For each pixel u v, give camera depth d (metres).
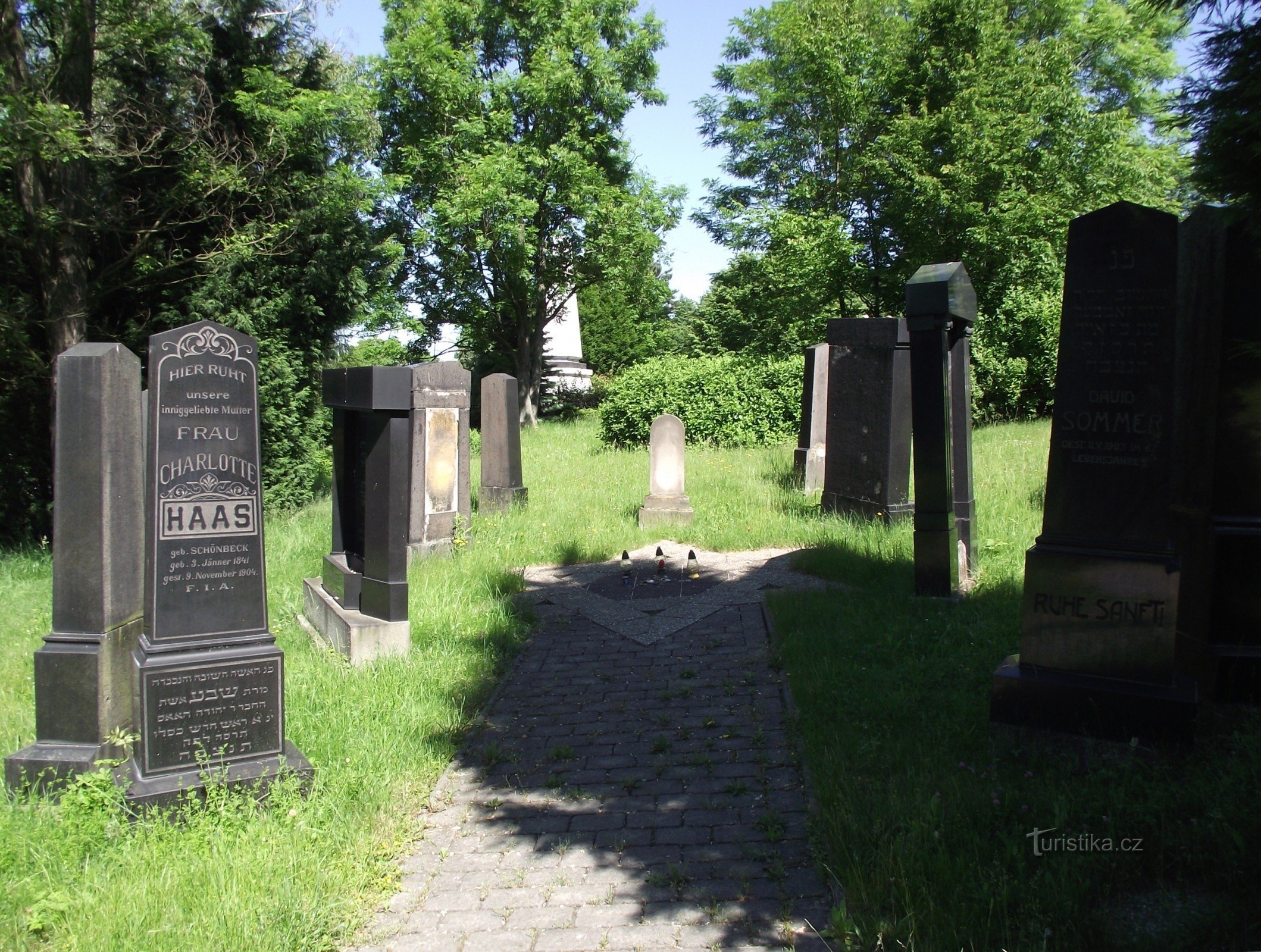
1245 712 5.01
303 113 14.03
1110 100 28.36
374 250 18.64
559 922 3.88
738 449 19.14
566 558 10.58
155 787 4.70
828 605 7.74
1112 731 4.65
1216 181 4.60
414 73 27.05
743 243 28.23
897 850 3.94
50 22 11.88
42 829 4.43
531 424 30.95
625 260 29.08
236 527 5.01
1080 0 27.64
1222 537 5.18
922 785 4.47
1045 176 24.16
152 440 4.84
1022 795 4.30
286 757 5.04
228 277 13.91
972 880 3.72
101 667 4.98
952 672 5.95
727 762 5.30
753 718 5.89
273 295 14.70
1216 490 5.23
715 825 4.61
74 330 12.48
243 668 4.95
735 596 8.69
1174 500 5.70
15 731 5.79
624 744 5.67
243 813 4.68
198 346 4.93
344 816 4.71
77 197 12.33
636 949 3.66
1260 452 5.14
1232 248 5.12
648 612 8.42
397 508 7.12
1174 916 3.45
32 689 6.60
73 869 4.18
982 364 21.42
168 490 4.86
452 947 3.76
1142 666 4.71
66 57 11.82
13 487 13.10
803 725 5.52
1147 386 4.72
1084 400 4.86
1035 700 4.82
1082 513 4.87
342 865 4.29
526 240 27.23
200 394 4.94
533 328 31.36
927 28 26.48
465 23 28.69
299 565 10.38
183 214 14.09
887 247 28.39
